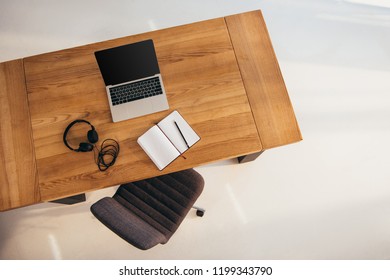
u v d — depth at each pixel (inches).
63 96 69.7
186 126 67.3
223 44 72.7
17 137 67.4
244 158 88.3
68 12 108.0
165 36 73.0
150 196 73.1
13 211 89.8
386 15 111.0
